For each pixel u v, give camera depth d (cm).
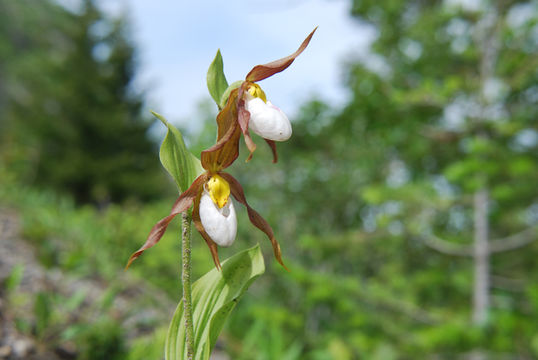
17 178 1470
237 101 170
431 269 709
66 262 486
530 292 483
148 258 756
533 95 615
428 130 668
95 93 1803
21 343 295
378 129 707
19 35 3030
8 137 1778
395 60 772
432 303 771
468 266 763
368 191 645
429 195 643
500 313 519
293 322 630
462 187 630
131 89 1947
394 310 718
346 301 592
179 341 191
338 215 1079
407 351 634
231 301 185
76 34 1917
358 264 996
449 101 615
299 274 579
